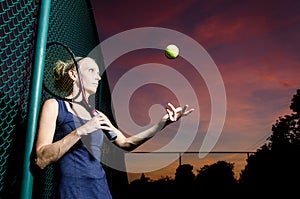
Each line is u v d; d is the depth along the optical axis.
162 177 16.95
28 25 1.91
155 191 16.33
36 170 1.68
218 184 18.53
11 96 1.75
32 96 1.75
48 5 1.96
